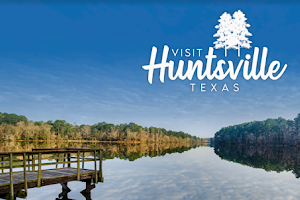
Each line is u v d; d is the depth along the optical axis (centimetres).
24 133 12769
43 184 1024
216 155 4647
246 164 3002
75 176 1162
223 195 1350
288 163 3281
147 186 1526
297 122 15738
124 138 16462
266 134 16525
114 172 2039
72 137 15975
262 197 1328
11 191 902
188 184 1612
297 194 1405
